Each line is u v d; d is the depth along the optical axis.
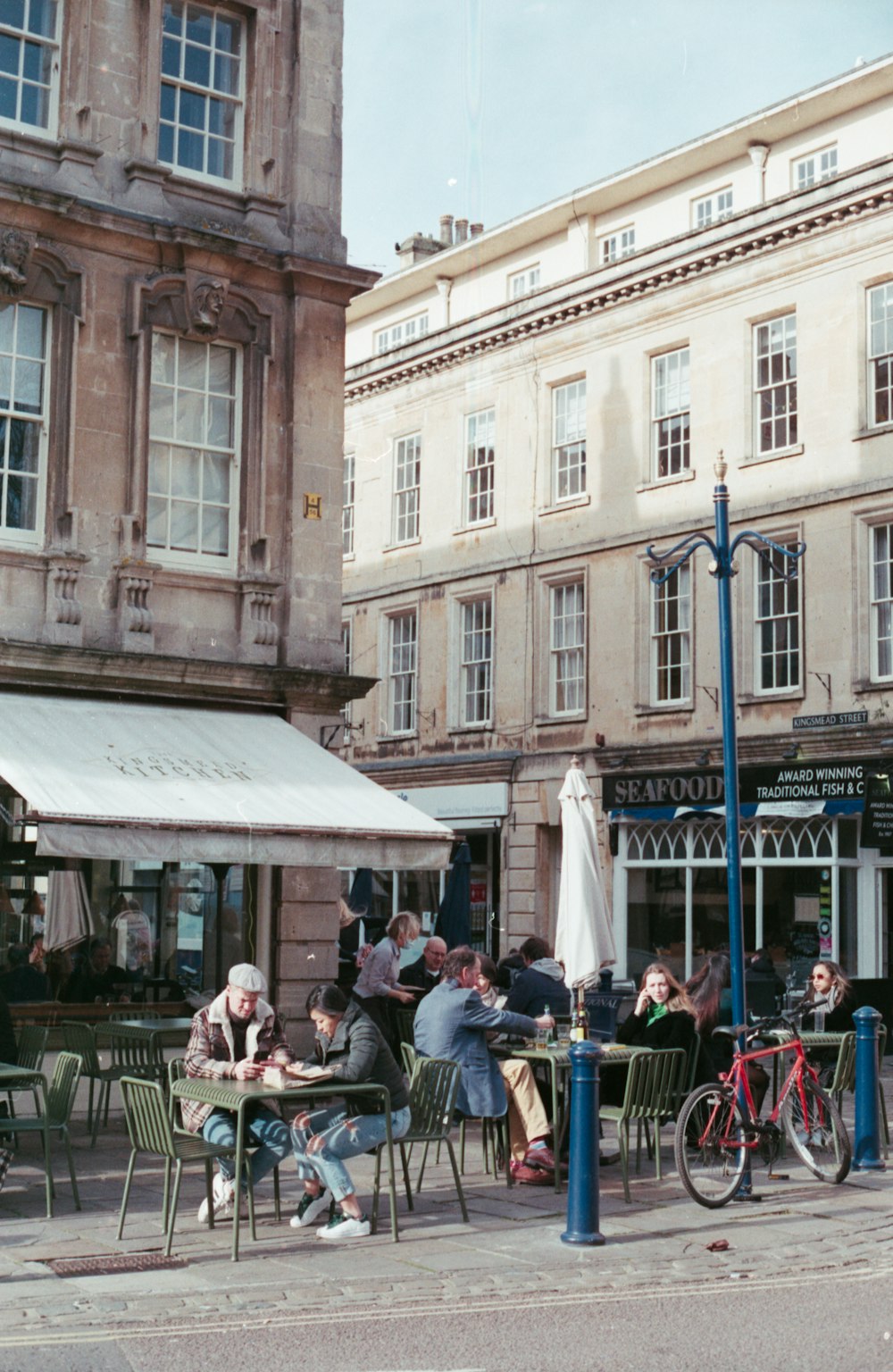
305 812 13.24
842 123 28.31
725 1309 7.56
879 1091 12.28
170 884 15.16
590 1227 9.02
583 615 28.05
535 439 29.38
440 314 36.44
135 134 15.60
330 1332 7.09
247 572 16.02
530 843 28.36
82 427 14.98
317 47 17.05
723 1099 10.51
